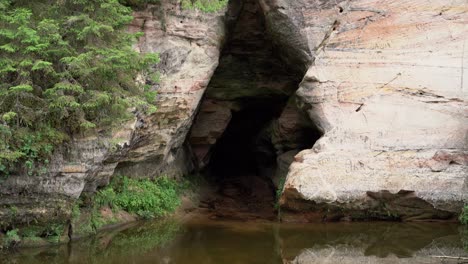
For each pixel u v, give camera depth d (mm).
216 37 13375
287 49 14289
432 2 12414
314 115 13023
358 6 12844
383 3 12688
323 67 12820
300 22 13531
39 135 8852
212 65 13359
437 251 8992
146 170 13211
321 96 12750
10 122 8641
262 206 15258
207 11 11859
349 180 11547
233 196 17328
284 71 16562
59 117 9078
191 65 12664
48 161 9016
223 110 17906
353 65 12641
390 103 12227
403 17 12531
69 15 9469
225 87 17438
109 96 9281
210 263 8227
